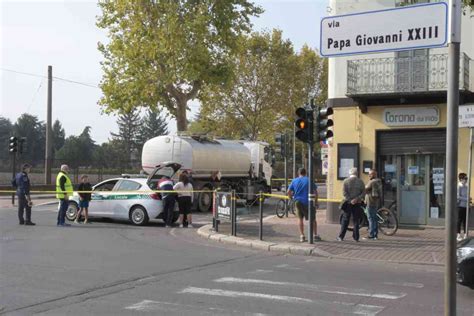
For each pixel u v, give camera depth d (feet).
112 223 58.54
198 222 61.41
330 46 14.49
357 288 25.84
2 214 69.10
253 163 97.04
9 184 124.47
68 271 28.96
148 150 78.74
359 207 42.91
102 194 58.39
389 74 52.03
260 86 138.21
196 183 78.13
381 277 29.17
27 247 38.24
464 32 50.62
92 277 27.37
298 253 38.14
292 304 22.25
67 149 273.33
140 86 90.38
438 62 50.42
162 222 60.59
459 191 43.01
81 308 21.13
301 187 42.11
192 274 28.86
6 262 31.65
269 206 91.86
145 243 41.93
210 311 20.89
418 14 12.91
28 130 316.40
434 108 51.57
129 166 160.76
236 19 93.66
